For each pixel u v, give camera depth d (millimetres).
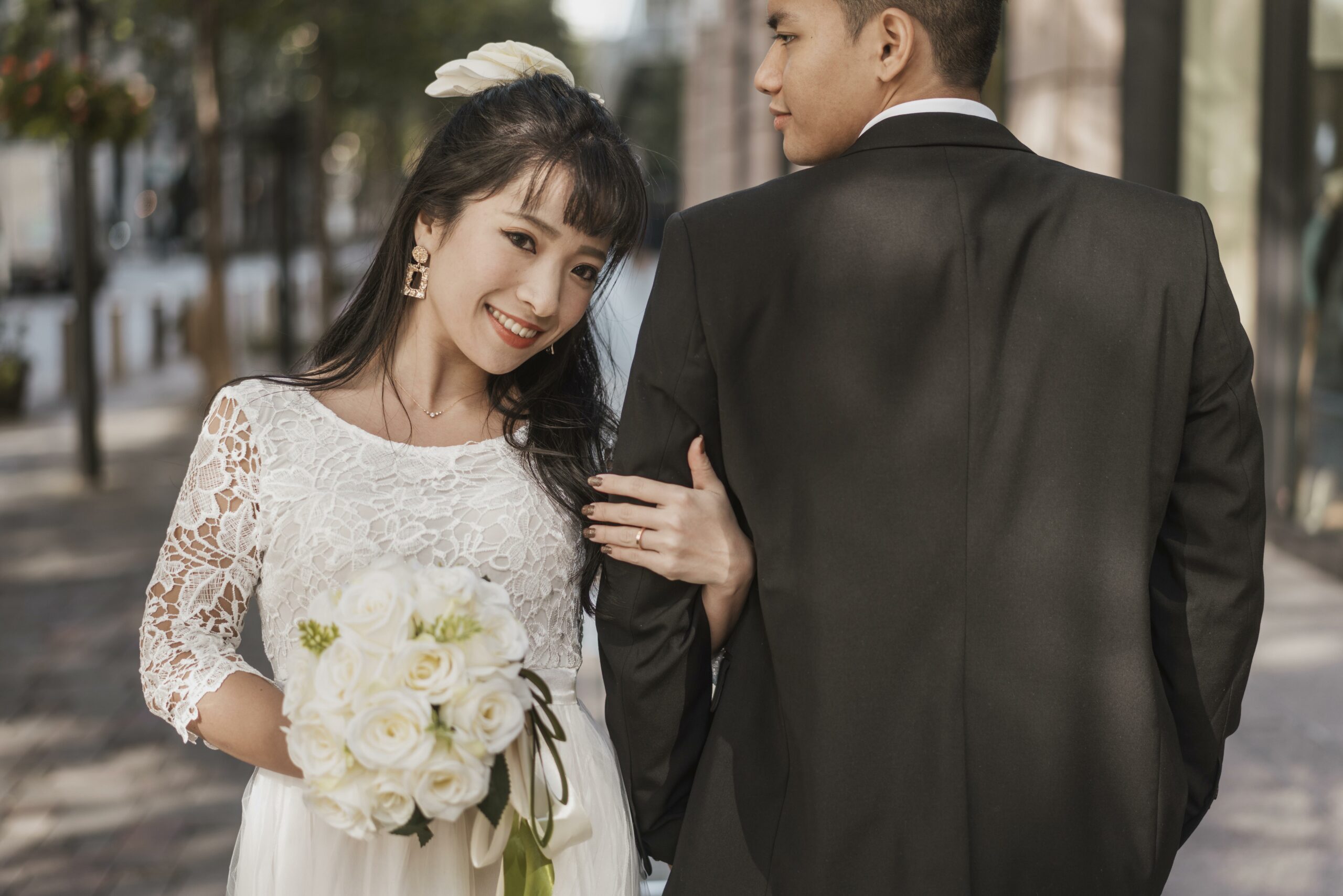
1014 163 1681
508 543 1883
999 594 1624
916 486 1626
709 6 16125
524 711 1578
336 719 1457
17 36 11320
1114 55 6527
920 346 1637
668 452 1745
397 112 20891
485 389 2033
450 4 14961
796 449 1664
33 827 3893
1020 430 1628
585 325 2049
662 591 1785
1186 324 1644
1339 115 6141
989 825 1636
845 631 1640
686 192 20203
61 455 10062
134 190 39781
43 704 4926
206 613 1825
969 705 1631
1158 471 1658
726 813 1757
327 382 1938
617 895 1913
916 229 1639
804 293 1661
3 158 26797
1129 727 1634
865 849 1641
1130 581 1630
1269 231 6594
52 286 26344
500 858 1784
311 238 37844
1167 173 6598
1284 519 6523
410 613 1505
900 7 1657
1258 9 6594
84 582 6625
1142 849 1657
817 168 1710
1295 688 4496
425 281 1956
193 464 1862
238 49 18344
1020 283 1643
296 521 1810
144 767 4355
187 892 3502
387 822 1478
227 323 11594
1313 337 6359
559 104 1844
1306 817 3568
